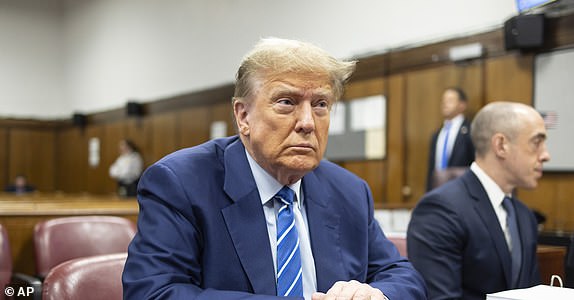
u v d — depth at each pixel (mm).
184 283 1269
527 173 2090
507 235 2109
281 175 1357
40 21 13883
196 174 1386
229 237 1351
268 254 1354
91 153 12852
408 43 6461
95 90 12742
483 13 5719
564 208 4992
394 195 6531
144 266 1268
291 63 1261
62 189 14055
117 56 11945
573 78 4938
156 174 1376
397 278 1458
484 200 2104
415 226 2125
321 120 1302
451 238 2031
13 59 13672
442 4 6105
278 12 8203
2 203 4922
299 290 1339
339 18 7297
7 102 13648
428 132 6188
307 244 1421
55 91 14031
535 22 5039
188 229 1324
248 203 1380
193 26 9898
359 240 1498
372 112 6801
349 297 1185
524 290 1294
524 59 5312
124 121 11727
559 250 2758
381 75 6711
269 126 1282
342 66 1315
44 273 2627
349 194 1542
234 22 9039
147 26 11062
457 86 5883
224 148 1467
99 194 12586
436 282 2012
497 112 2135
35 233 2719
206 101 9578
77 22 13398
